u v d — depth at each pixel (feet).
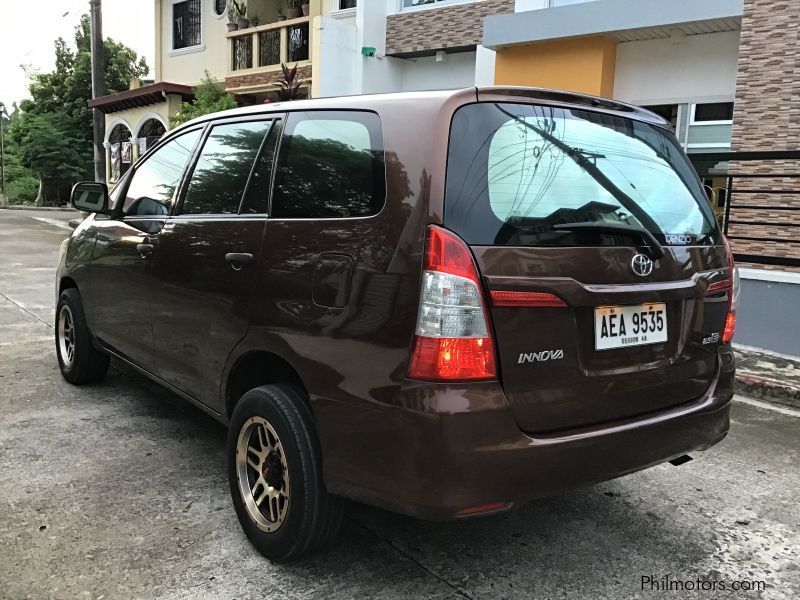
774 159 21.17
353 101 8.92
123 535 9.59
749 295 22.04
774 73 25.46
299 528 8.45
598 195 8.53
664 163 9.79
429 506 7.20
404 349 7.35
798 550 9.93
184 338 11.03
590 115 9.09
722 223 25.39
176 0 66.59
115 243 13.37
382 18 47.29
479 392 7.24
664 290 8.70
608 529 10.38
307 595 8.36
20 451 12.39
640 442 8.41
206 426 13.87
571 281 7.81
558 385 7.82
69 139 106.63
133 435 13.29
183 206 11.60
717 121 31.71
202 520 10.07
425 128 7.77
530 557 9.48
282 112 10.11
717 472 12.81
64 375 16.53
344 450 7.89
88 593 8.24
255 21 57.47
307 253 8.61
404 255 7.52
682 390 9.21
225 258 9.89
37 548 9.20
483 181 7.65
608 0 31.27
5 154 143.64
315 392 8.20
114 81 115.55
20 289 29.96
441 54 45.98
